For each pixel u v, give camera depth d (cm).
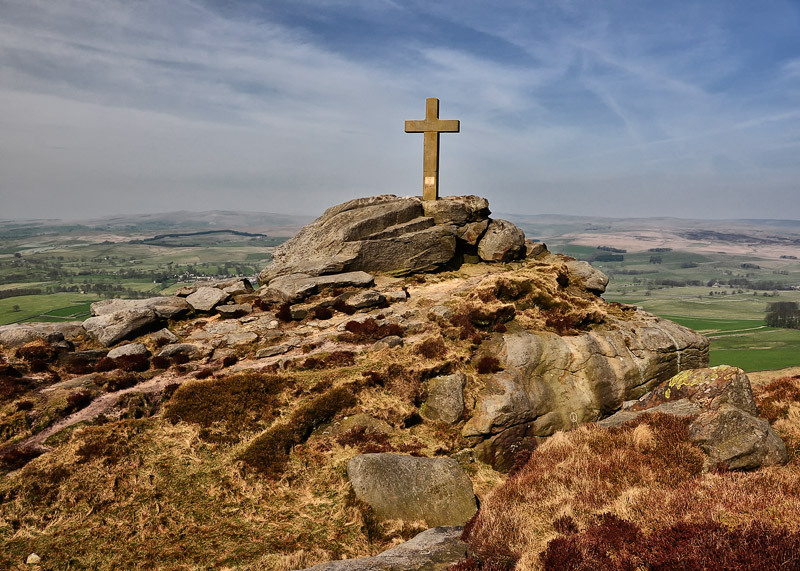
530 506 1305
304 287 2919
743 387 1705
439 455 1938
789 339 16000
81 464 1534
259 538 1382
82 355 2198
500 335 2520
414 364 2250
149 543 1330
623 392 2484
